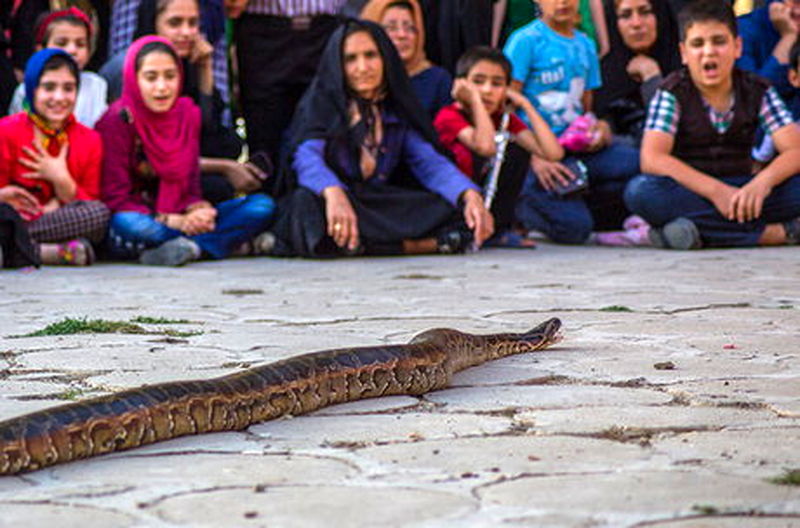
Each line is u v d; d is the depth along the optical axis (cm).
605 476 385
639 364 618
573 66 1736
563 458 412
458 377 585
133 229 1417
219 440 445
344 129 1511
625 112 1852
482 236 1485
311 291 1052
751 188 1553
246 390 467
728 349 671
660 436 446
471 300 959
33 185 1432
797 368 602
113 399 427
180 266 1392
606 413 490
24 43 1661
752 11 1884
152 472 398
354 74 1502
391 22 1642
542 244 1723
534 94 1730
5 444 390
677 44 1866
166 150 1481
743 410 495
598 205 1772
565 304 920
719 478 380
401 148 1561
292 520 339
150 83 1459
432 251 1530
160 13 1589
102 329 766
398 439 446
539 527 330
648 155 1584
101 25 1777
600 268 1277
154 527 336
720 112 1590
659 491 365
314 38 1669
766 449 423
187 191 1520
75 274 1273
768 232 1582
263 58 1666
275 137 1689
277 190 1578
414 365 534
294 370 491
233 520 341
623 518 338
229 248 1497
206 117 1620
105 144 1472
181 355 659
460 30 1784
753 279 1129
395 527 331
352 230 1453
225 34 1669
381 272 1265
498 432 457
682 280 1123
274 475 393
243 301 968
